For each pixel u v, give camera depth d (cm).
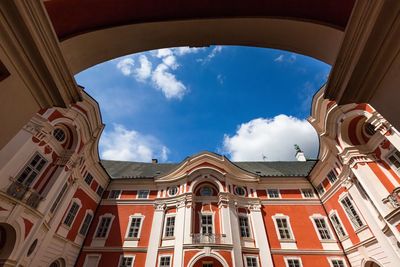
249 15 477
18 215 1201
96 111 1886
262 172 2728
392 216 1273
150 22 477
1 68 297
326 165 2062
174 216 2077
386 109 339
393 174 1391
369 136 1575
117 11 452
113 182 2420
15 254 1180
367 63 337
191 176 2286
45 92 357
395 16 285
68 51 434
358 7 311
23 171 1327
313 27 448
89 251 1895
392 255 1349
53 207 1566
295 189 2359
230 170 2412
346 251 1836
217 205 2111
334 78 394
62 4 394
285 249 1928
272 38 516
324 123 1825
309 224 2086
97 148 2042
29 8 281
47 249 1504
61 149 1644
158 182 2373
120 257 1870
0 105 291
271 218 2144
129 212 2181
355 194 1661
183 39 529
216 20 482
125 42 502
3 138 294
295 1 446
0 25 273
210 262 1802
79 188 1933
